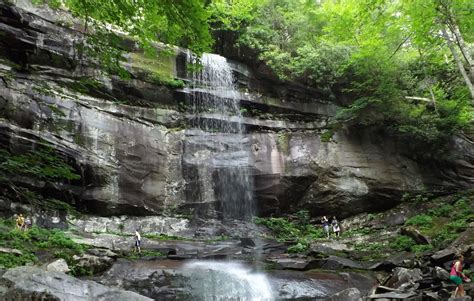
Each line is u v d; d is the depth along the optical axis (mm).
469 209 20719
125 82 23234
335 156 25156
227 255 18047
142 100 24188
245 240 20906
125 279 13844
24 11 20578
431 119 24797
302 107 27703
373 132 26219
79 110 20938
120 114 22766
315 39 27781
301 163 24828
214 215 23484
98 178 20656
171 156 23859
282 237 22891
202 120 25625
